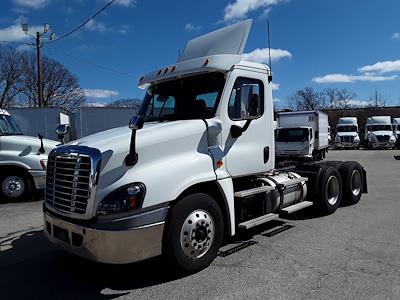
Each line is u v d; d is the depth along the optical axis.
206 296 4.21
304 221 7.31
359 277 4.59
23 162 10.24
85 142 4.70
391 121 42.66
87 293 4.45
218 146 5.25
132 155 4.40
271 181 6.41
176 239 4.55
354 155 30.42
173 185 4.54
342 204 8.70
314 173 7.59
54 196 4.76
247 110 5.56
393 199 9.48
